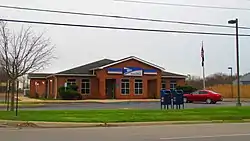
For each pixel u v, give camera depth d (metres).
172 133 14.12
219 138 12.58
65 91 46.62
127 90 50.50
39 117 19.23
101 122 17.72
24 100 44.78
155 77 51.78
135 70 50.91
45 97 54.25
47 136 13.15
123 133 14.13
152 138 12.59
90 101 42.38
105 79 49.81
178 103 27.33
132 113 21.83
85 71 50.94
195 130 15.30
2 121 17.64
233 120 20.17
